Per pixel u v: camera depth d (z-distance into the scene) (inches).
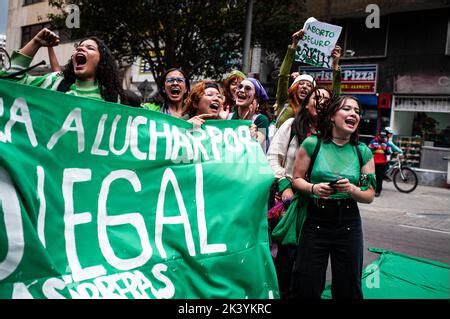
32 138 79.7
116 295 83.5
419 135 587.8
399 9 571.8
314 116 133.4
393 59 594.2
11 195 75.0
